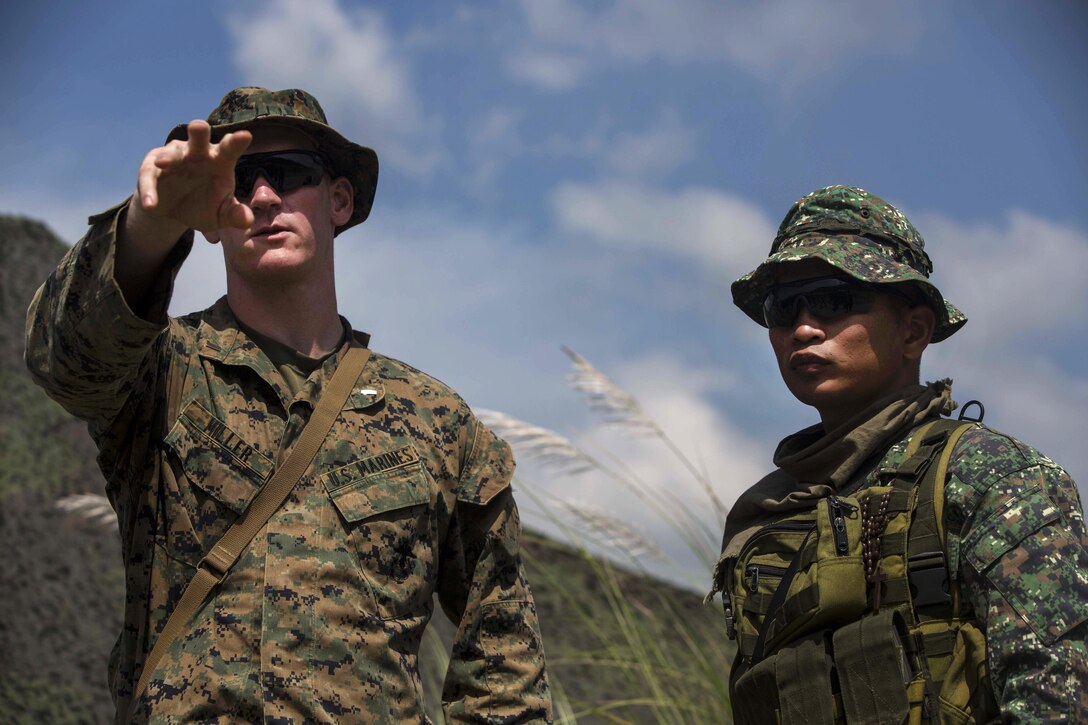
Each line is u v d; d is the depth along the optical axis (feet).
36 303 6.82
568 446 13.97
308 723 6.49
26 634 22.31
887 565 6.98
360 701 6.70
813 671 7.00
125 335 6.44
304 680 6.56
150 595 6.90
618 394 14.19
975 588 6.64
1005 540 6.54
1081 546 6.57
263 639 6.57
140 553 7.02
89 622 23.54
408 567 7.20
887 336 7.91
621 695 18.04
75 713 20.40
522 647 7.81
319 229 7.68
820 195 8.29
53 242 40.42
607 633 16.12
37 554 25.16
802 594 7.18
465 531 7.80
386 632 6.94
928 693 6.66
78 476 28.96
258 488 6.96
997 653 6.39
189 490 6.95
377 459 7.27
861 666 6.78
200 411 7.11
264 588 6.70
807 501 7.70
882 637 6.73
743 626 7.69
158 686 6.56
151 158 6.01
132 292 6.59
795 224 8.30
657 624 15.44
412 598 7.18
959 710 6.58
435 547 7.47
